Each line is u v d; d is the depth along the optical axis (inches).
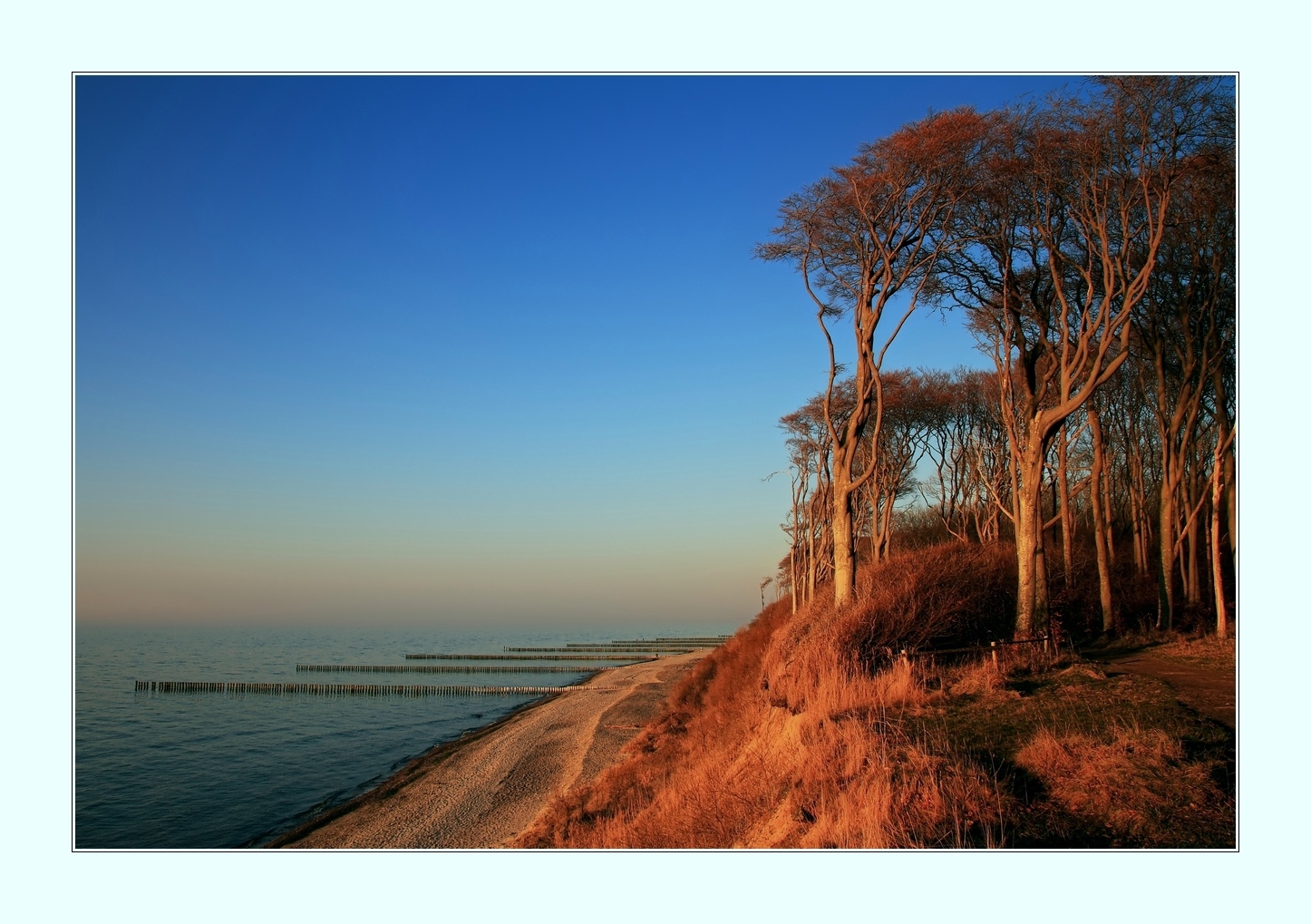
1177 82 742.5
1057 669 603.8
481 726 1935.3
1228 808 295.9
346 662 4581.7
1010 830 296.4
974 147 830.5
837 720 486.0
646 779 781.9
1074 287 995.9
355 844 855.1
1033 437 812.0
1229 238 866.8
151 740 1854.1
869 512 1840.6
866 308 898.7
